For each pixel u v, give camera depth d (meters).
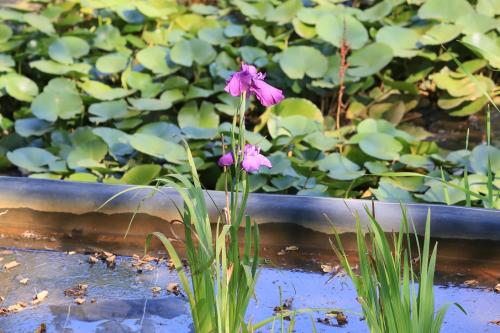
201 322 2.22
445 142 4.73
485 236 2.87
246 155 2.06
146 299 2.68
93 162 3.76
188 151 2.19
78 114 4.60
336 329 2.51
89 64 5.16
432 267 2.03
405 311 2.00
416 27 5.35
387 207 2.92
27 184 3.11
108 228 3.07
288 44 5.27
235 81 2.01
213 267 2.21
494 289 2.77
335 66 4.91
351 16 5.12
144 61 5.04
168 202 3.00
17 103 5.03
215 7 6.18
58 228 3.10
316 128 4.21
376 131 4.23
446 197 3.19
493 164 3.68
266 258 2.93
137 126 4.46
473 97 4.82
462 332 2.52
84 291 2.73
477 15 5.11
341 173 3.71
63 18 5.96
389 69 5.27
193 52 5.07
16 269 2.86
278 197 3.00
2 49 5.12
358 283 2.12
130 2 5.84
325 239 2.96
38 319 2.55
